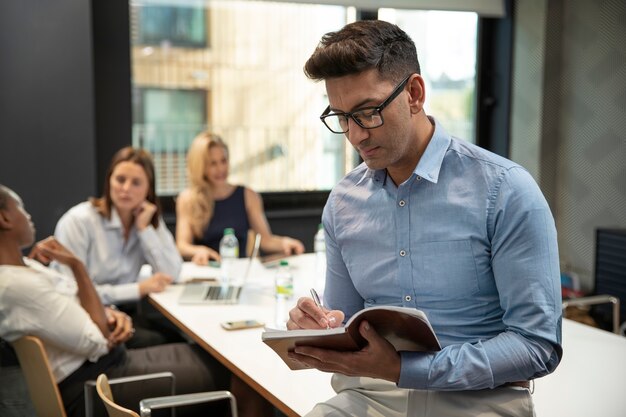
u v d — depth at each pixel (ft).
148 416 6.67
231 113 16.55
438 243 4.93
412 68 4.81
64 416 7.66
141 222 11.36
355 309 5.74
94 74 14.89
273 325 8.85
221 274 12.11
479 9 16.93
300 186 17.34
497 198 4.72
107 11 14.82
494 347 4.50
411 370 4.50
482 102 18.10
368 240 5.30
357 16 16.72
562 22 16.42
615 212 15.33
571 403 6.24
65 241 11.20
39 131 13.89
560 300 4.57
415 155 5.04
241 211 14.02
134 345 10.88
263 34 16.46
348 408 5.29
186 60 15.92
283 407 6.15
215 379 8.96
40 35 13.71
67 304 8.45
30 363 7.77
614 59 15.14
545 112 16.74
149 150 15.89
